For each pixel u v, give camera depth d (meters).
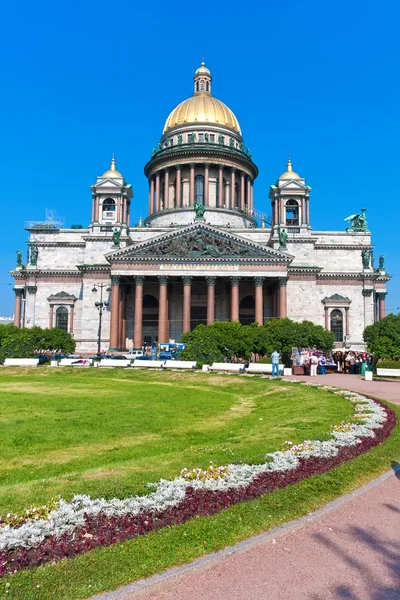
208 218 118.44
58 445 20.67
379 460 16.86
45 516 11.11
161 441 21.56
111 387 45.41
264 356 73.50
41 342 83.62
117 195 109.44
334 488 13.89
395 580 9.20
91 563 9.11
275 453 16.92
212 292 91.75
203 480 13.89
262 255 92.50
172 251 93.12
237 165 125.25
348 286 106.38
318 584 8.99
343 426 21.77
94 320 100.81
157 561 9.32
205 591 8.70
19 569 8.91
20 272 109.88
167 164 123.94
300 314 100.62
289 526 11.34
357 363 63.66
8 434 22.69
